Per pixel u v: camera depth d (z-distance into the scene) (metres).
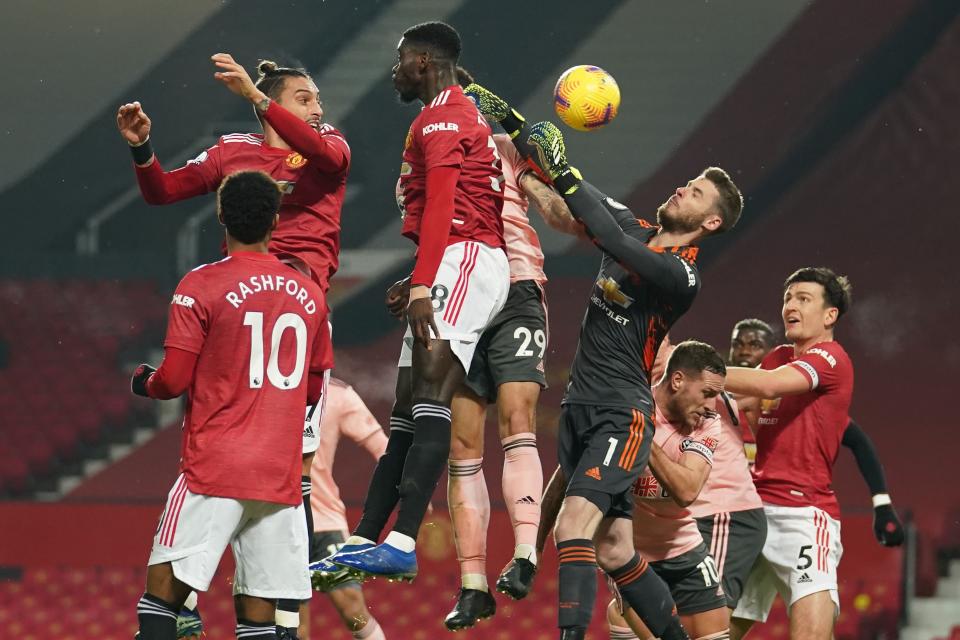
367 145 68.25
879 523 22.88
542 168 15.45
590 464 15.62
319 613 45.19
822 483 20.75
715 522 20.12
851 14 68.75
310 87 16.70
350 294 65.44
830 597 20.36
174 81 72.06
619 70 69.38
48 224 70.38
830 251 62.12
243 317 13.92
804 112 65.69
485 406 16.31
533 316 16.31
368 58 72.19
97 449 58.22
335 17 73.00
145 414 60.66
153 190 16.25
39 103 72.06
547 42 69.94
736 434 20.64
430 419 14.71
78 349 63.56
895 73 65.50
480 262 15.05
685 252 16.31
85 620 45.75
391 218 66.69
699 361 17.83
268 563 14.12
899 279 60.84
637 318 16.09
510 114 15.61
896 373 58.69
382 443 25.14
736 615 21.56
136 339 64.06
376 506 15.48
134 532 45.09
